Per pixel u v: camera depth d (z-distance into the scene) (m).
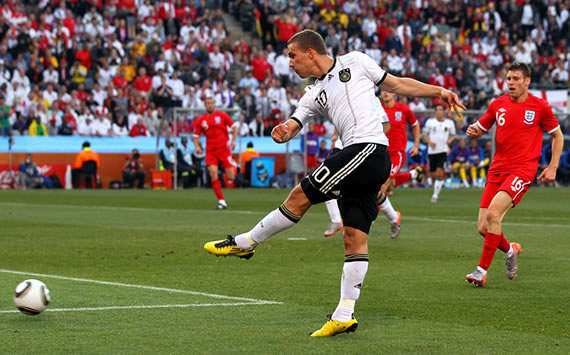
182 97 113.44
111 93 109.75
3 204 70.75
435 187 75.94
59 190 94.94
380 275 31.09
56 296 26.12
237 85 122.00
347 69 21.30
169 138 104.00
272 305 24.80
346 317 20.61
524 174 29.77
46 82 108.75
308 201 21.17
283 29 124.56
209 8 135.62
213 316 23.05
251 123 113.94
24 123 103.56
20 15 114.44
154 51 116.00
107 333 20.72
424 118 108.50
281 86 122.56
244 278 30.22
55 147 102.06
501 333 21.03
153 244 41.09
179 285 28.56
